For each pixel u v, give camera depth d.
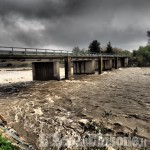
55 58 37.59
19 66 105.75
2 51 26.69
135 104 19.28
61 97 23.14
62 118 14.97
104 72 61.34
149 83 34.44
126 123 13.77
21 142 9.16
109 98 22.27
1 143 7.86
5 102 20.73
